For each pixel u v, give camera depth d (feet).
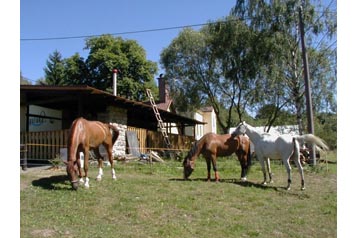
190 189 32.65
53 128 63.87
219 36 86.48
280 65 79.05
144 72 134.10
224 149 37.73
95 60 131.85
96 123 33.58
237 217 25.23
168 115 79.15
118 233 20.93
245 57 82.64
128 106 60.34
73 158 29.30
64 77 141.28
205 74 99.66
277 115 92.79
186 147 85.61
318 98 80.07
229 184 35.94
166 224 22.82
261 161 37.11
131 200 27.53
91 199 27.25
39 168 42.75
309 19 75.05
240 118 96.12
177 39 102.89
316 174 46.03
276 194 32.81
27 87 48.11
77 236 20.12
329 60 79.97
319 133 87.35
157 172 44.06
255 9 80.02
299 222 24.88
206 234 21.58
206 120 140.36
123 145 57.98
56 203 25.82
